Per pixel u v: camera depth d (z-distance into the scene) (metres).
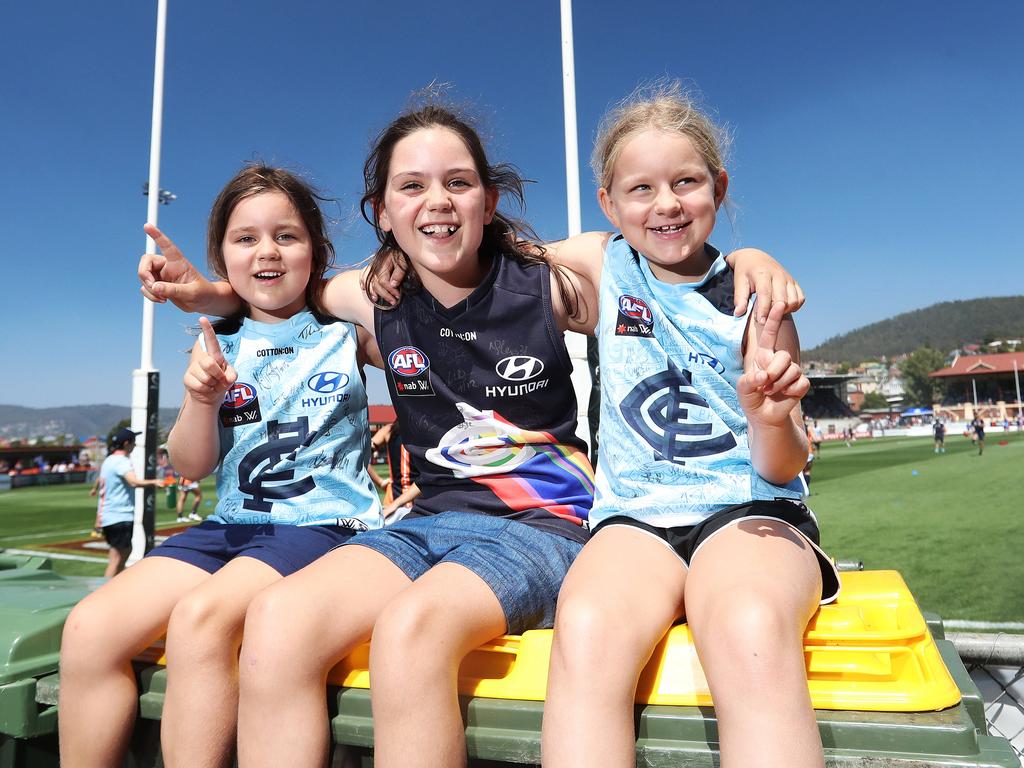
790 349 1.53
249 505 1.88
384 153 1.83
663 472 1.56
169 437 1.89
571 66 4.50
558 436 1.79
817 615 1.25
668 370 1.63
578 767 1.03
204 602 1.42
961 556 7.45
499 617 1.35
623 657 1.11
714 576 1.21
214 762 1.40
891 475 19.47
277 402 1.94
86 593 1.76
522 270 1.80
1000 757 0.95
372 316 1.93
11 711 1.43
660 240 1.62
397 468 3.68
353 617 1.35
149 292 1.86
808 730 0.99
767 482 1.48
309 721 1.25
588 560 1.34
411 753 1.14
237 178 1.98
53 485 43.66
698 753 1.04
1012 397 106.44
